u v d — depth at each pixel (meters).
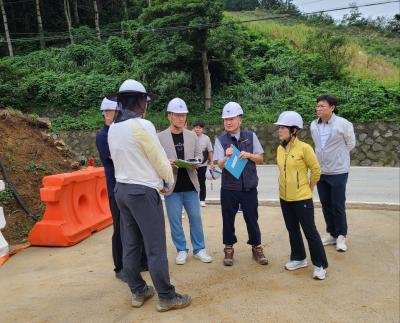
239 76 20.91
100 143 4.12
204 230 6.14
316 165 4.21
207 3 18.03
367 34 31.34
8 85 22.42
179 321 3.38
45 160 7.91
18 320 3.50
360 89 17.72
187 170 4.64
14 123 8.46
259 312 3.51
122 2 36.38
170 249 5.32
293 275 4.35
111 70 24.34
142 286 3.71
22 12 34.81
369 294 3.87
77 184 5.96
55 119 21.08
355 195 9.29
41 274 4.57
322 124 5.12
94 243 5.67
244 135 4.67
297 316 3.44
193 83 20.34
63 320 3.47
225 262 4.64
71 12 36.09
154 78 19.11
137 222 3.40
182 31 18.44
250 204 4.62
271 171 14.11
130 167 3.34
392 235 5.65
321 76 20.06
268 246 5.31
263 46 23.14
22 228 6.04
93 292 4.04
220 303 3.70
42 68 25.64
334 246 5.28
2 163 6.90
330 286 4.05
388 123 15.38
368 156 15.59
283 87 19.48
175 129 4.61
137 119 3.38
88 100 21.94
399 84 18.06
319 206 7.34
